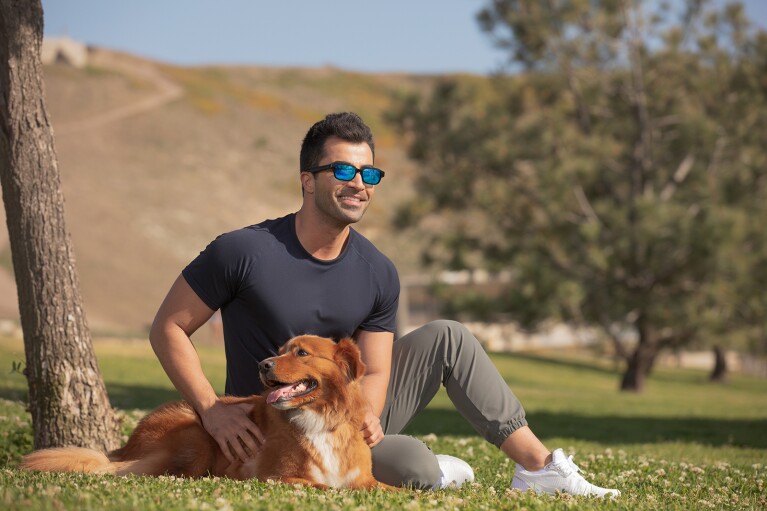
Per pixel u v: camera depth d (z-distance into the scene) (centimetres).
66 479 395
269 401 413
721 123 2270
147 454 453
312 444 422
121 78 7694
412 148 2341
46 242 580
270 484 395
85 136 6334
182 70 9062
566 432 1202
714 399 2466
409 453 453
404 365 483
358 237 479
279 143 7325
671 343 2481
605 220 2273
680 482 546
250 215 5819
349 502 357
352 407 429
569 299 2111
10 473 409
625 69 2364
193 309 448
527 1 2270
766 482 562
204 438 452
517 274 2252
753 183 2298
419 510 355
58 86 7181
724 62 2264
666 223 2120
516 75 2381
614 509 393
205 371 1764
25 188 576
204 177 6172
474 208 2397
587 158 2155
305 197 456
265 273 445
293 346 424
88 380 591
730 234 2036
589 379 3042
